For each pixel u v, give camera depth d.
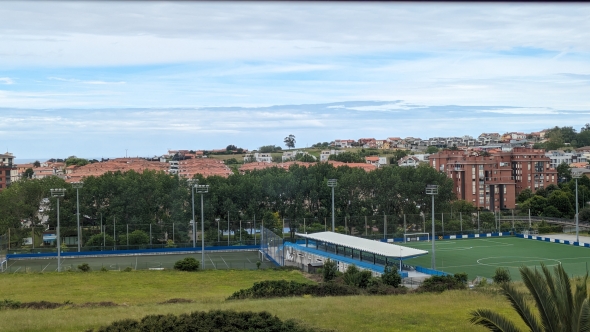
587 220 128.38
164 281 64.19
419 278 65.38
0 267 81.56
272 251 89.62
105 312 39.09
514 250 98.75
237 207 119.69
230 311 31.78
